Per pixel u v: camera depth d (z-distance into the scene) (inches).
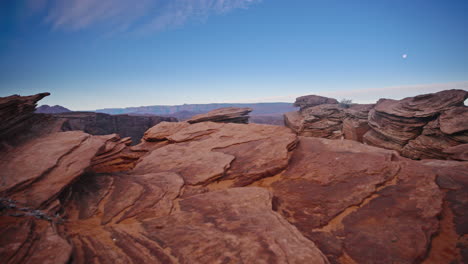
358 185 317.4
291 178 379.6
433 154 1013.2
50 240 162.4
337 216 261.9
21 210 208.2
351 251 200.7
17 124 366.0
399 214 245.6
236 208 251.6
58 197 256.1
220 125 711.1
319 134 1786.4
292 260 150.6
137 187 326.6
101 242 183.3
